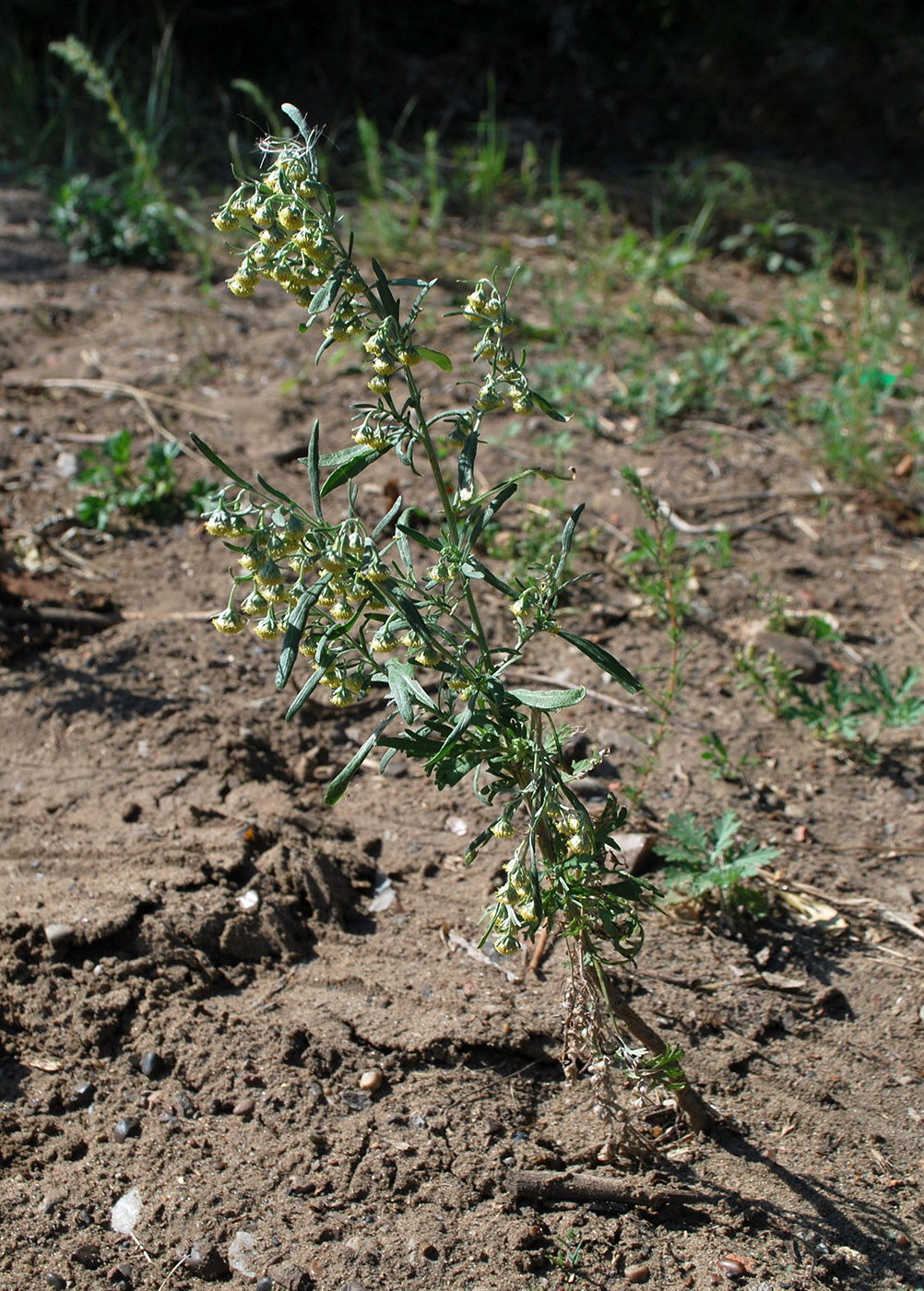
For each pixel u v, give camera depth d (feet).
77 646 2.18
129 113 4.43
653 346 3.30
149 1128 1.66
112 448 2.58
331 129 4.95
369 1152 1.65
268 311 3.49
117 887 1.84
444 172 4.54
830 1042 1.76
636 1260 1.59
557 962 1.81
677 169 4.44
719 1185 1.64
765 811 1.99
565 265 3.82
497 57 5.42
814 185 4.65
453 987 1.78
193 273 3.72
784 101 5.19
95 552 2.42
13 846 1.90
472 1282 1.57
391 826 1.96
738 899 1.87
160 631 2.21
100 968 1.77
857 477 2.76
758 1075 1.73
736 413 3.02
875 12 5.30
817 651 2.24
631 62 5.44
